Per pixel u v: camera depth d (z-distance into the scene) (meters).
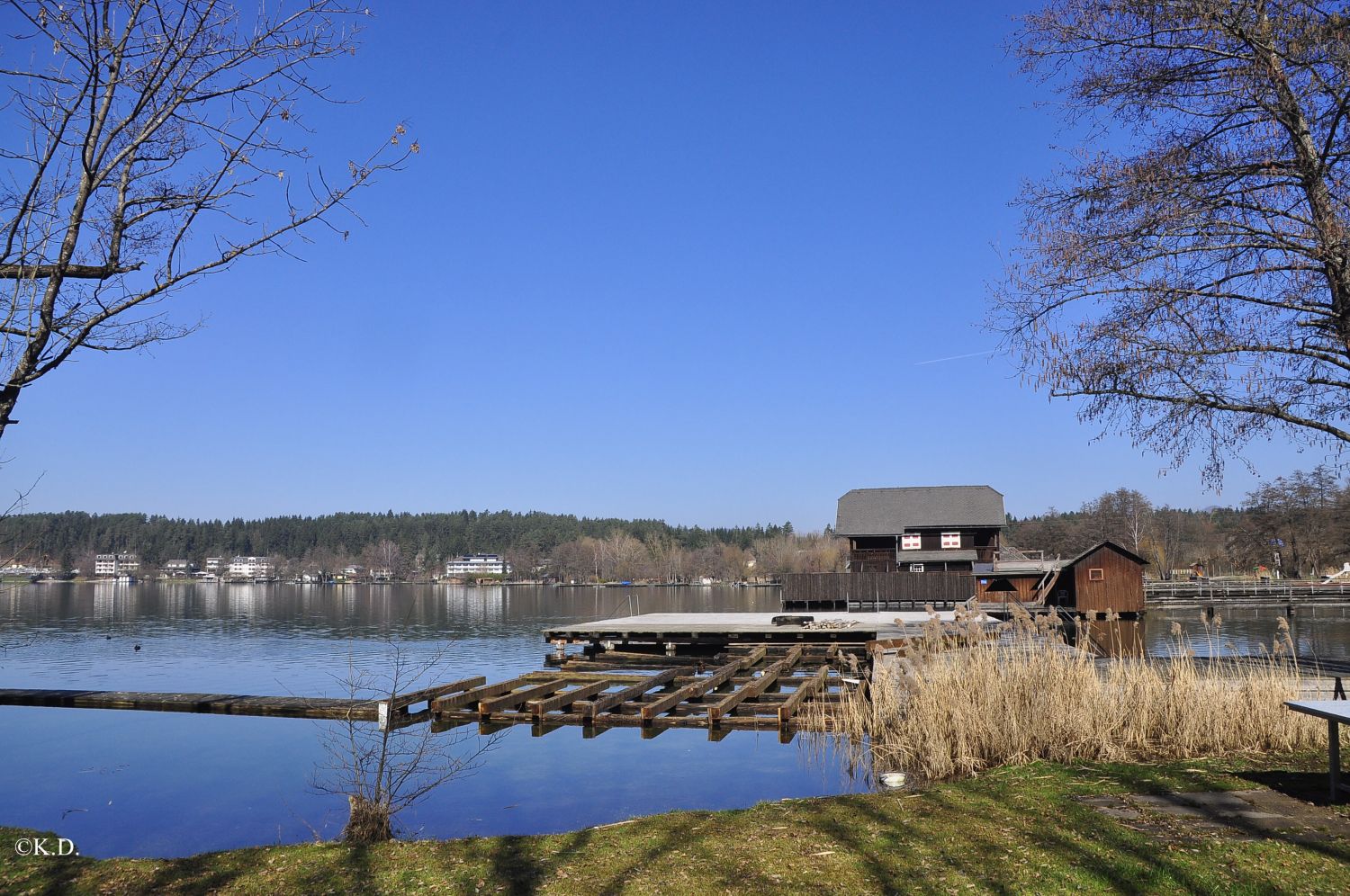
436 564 165.50
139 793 10.75
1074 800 6.59
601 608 67.62
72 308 5.47
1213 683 9.12
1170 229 10.96
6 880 5.38
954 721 9.29
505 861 5.54
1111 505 91.75
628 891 4.92
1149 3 10.96
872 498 61.31
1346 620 47.06
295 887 5.16
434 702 15.35
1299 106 10.34
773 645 25.52
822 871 5.15
